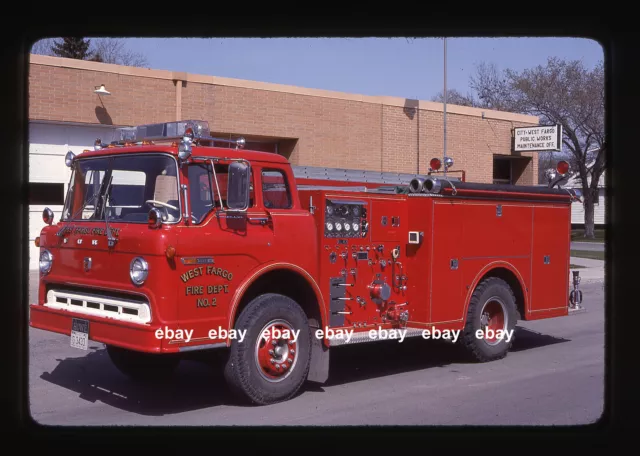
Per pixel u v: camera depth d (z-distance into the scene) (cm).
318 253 749
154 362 788
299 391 748
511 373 852
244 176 638
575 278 1109
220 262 643
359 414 657
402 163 2117
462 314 887
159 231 610
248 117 1783
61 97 1532
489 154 2370
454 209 875
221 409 669
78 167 724
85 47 2812
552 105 3588
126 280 628
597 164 3912
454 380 810
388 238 833
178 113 1672
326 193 755
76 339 664
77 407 671
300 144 1880
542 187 1020
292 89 1858
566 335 1150
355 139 1998
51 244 713
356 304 791
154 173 648
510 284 984
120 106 1603
